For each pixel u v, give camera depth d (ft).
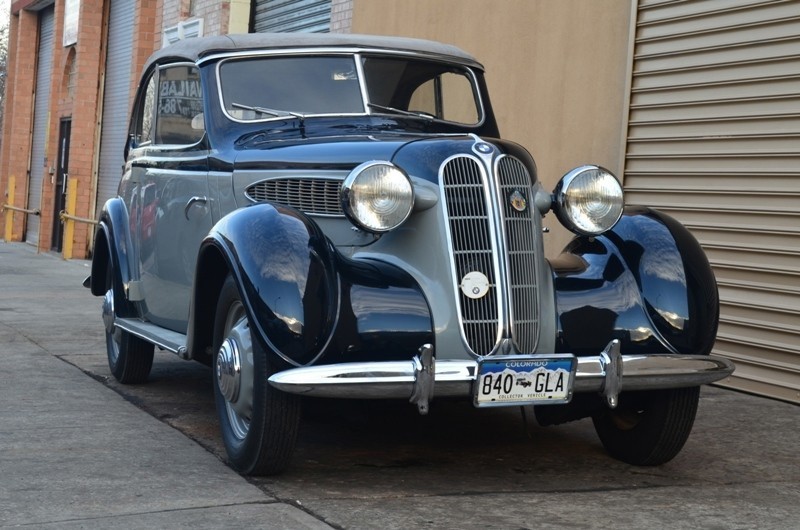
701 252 15.01
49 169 66.49
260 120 17.48
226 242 14.11
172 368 23.73
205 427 17.63
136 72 53.88
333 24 37.68
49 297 38.73
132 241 21.16
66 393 20.33
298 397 13.74
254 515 12.58
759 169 21.85
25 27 76.38
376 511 12.94
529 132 28.14
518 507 13.37
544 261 14.79
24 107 76.54
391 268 14.19
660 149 24.21
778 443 17.69
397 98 18.25
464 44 30.81
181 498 13.25
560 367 13.60
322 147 15.61
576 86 26.63
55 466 14.71
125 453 15.58
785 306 21.31
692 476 15.35
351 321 13.37
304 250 13.53
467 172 14.23
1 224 79.71
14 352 25.39
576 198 14.70
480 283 13.93
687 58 23.50
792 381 21.20
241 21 43.70
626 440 15.85
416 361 13.05
